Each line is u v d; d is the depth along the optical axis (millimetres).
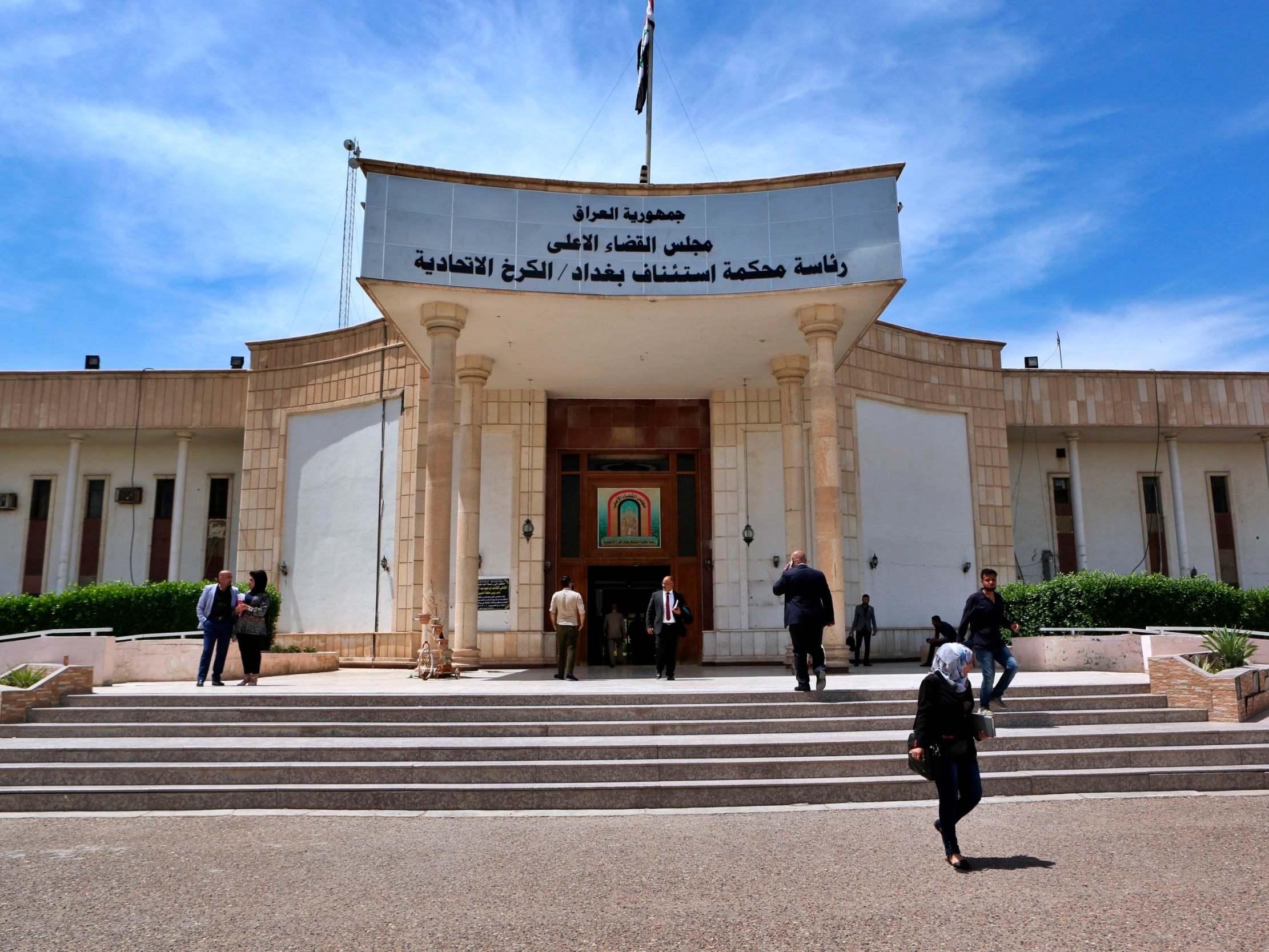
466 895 5812
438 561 14812
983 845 7008
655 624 14312
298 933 5145
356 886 6008
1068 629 16422
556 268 14805
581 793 8438
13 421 25750
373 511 21641
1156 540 27609
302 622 22172
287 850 6980
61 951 4879
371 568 21422
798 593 11453
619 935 5078
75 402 25766
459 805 8383
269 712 10492
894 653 21281
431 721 10508
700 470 20516
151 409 25578
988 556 23422
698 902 5656
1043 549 27172
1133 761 9398
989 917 5320
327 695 10875
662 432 20672
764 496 20141
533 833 7492
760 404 20359
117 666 13938
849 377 21625
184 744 9609
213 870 6430
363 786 8570
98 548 26562
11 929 5219
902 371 22953
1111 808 8258
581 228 14977
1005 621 10836
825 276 14758
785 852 6840
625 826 7727
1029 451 27750
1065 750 9570
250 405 23875
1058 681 12617
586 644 20156
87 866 6535
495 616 19578
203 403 25516
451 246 14609
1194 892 5762
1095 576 17328
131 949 4902
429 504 14805
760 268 14898
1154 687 11531
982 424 24094
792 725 10227
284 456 23328
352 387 22562
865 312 15633
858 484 21297
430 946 4922
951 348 24094
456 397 20172
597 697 11008
